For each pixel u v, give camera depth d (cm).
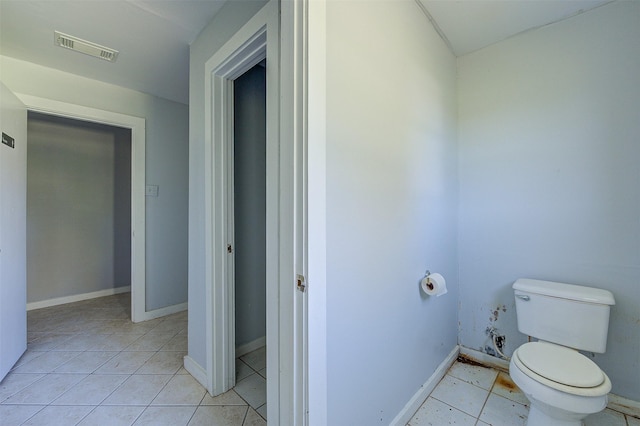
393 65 137
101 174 368
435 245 179
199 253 187
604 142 165
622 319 158
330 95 101
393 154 137
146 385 178
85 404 160
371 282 122
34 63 224
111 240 375
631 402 155
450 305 201
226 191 175
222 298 172
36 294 321
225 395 169
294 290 93
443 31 185
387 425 131
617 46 161
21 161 213
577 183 172
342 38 107
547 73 181
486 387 174
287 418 96
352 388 112
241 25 147
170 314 301
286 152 96
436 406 157
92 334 252
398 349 141
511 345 193
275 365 109
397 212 140
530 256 187
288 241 96
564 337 158
